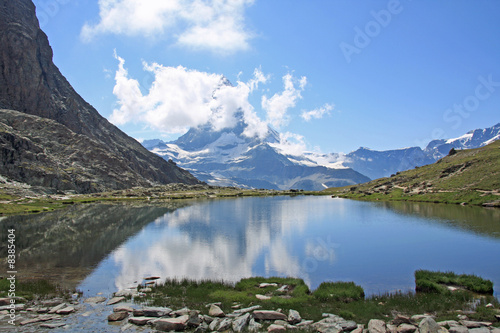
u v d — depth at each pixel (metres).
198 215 117.12
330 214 116.25
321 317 27.66
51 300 32.28
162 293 34.88
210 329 25.39
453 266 47.91
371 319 26.44
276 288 36.19
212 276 44.16
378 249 60.16
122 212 126.31
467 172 150.75
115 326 26.27
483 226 78.69
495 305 29.86
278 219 105.00
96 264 50.03
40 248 61.50
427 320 24.69
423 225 84.50
